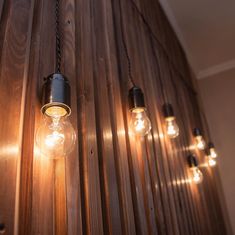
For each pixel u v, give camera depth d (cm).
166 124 165
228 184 340
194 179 198
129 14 159
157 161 134
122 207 89
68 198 65
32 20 72
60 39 81
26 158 58
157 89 173
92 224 71
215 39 331
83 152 76
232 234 314
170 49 254
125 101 116
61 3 88
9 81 59
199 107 349
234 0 272
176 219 140
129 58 135
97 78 97
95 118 89
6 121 55
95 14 112
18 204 53
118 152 96
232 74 385
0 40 60
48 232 58
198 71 400
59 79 64
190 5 276
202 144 247
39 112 64
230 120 368
